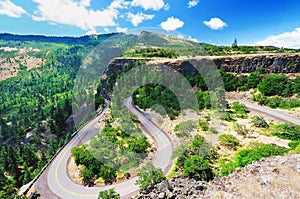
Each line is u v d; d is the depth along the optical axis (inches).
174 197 856.3
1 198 1598.2
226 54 3280.0
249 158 1131.9
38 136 2869.1
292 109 2209.6
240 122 1918.1
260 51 3649.1
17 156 2272.4
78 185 1132.5
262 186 676.7
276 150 1179.3
